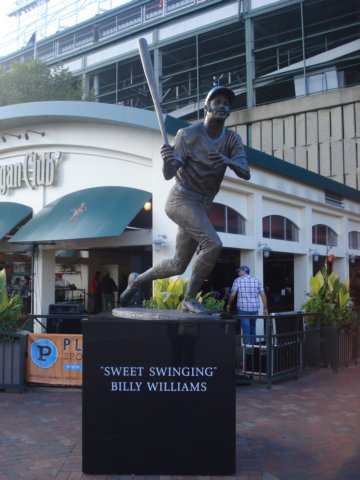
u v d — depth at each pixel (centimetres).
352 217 2072
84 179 1343
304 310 982
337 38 3800
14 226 1345
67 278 2097
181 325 446
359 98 3084
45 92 2725
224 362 444
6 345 770
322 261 1895
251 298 971
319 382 841
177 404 444
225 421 442
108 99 4778
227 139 467
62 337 771
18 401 708
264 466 468
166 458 441
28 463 470
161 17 4141
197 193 475
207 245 461
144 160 1261
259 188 1427
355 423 605
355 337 1022
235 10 3784
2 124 1407
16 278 1775
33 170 1405
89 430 443
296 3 3506
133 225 1397
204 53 4244
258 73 4047
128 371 445
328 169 3177
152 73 449
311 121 3275
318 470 461
